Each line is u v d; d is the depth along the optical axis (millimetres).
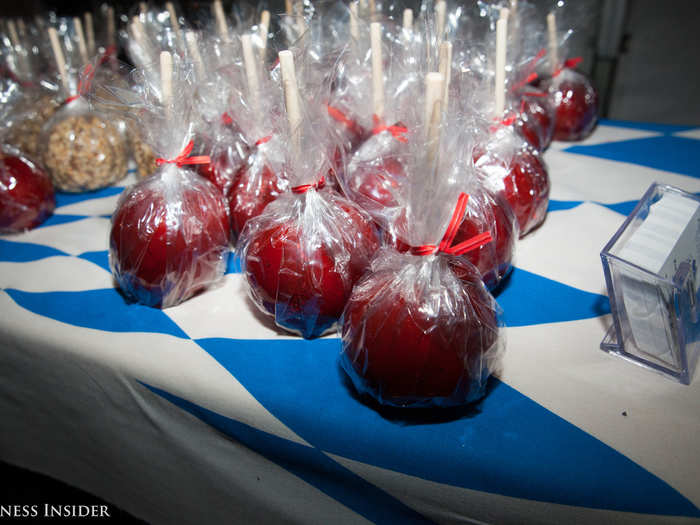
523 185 699
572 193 905
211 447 572
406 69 752
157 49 861
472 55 809
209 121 850
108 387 601
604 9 1484
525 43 969
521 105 923
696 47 1781
